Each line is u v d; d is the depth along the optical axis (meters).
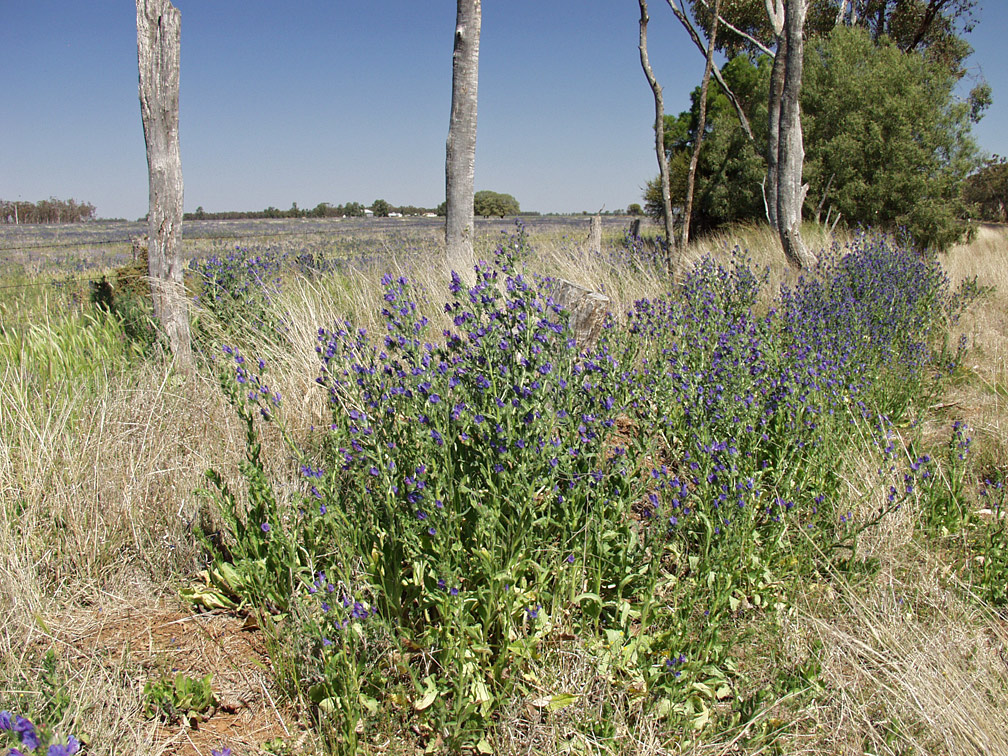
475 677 2.50
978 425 5.14
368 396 2.96
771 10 14.87
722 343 4.54
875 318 6.71
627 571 2.91
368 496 2.81
